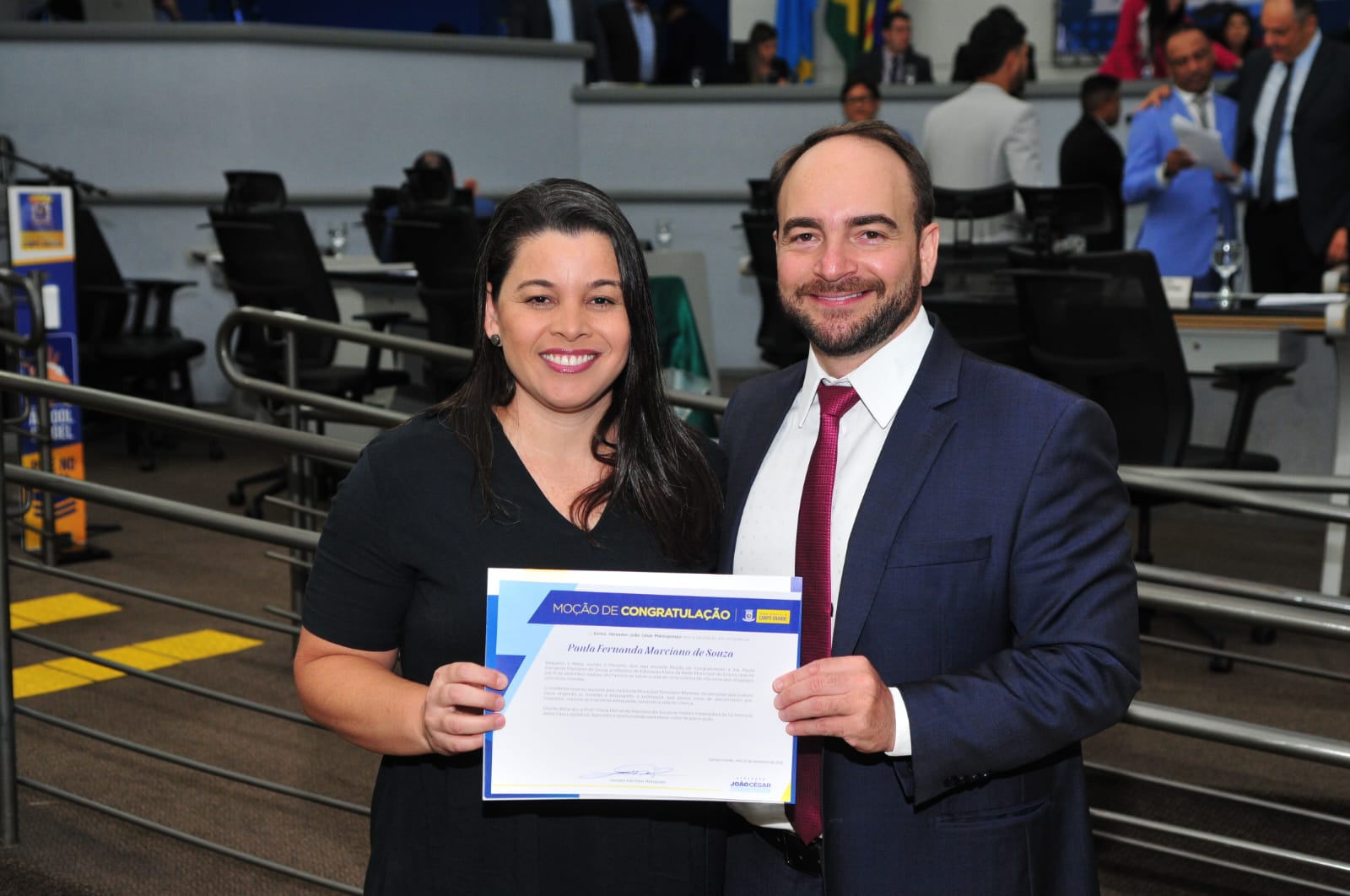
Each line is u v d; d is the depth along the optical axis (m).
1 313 4.80
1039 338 3.49
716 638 1.18
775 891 1.39
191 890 2.33
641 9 8.11
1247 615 1.46
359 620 1.33
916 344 1.34
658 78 8.19
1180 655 3.55
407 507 1.31
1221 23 6.90
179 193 6.70
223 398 6.91
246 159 6.73
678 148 7.47
